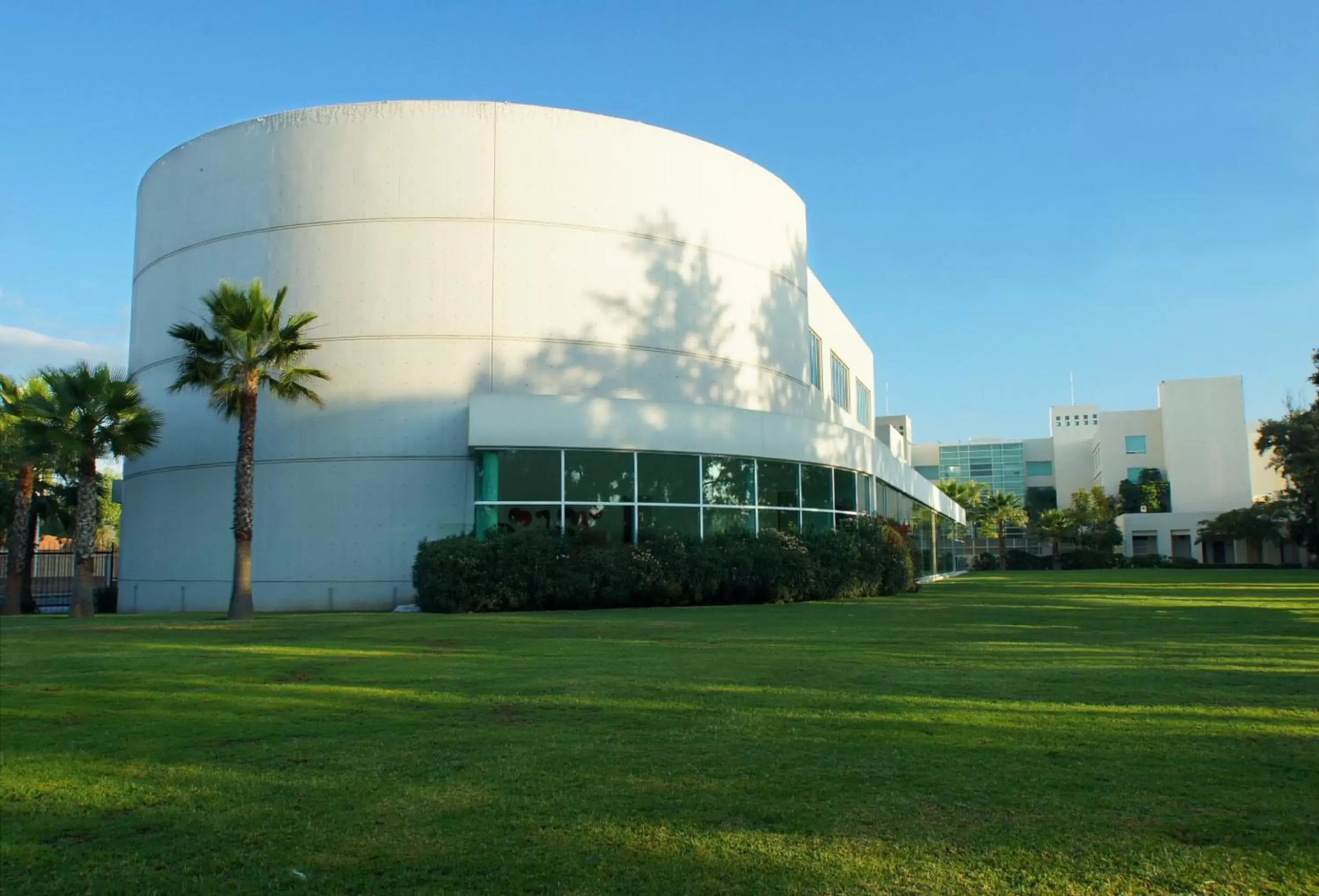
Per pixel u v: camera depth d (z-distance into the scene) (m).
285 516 25.39
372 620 19.50
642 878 4.50
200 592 26.06
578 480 24.28
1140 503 84.06
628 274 27.84
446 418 25.56
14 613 28.77
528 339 26.34
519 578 22.09
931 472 102.94
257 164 26.84
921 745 7.01
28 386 28.42
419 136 26.42
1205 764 6.43
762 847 4.89
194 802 5.80
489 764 6.58
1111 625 17.19
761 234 31.75
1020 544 92.94
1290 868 4.57
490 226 26.41
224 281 21.97
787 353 32.69
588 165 27.58
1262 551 75.06
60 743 7.38
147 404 28.39
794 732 7.49
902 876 4.50
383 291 25.89
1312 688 9.55
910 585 30.27
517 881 4.48
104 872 4.70
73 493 34.75
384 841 5.05
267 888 4.47
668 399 28.17
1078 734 7.37
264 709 8.73
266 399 25.77
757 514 27.08
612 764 6.53
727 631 16.16
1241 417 81.94
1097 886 4.38
